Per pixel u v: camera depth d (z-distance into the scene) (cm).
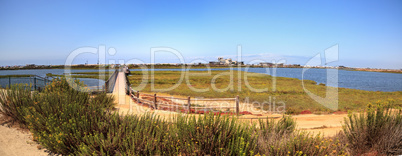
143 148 435
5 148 498
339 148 441
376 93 2408
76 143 473
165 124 547
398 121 468
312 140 404
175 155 402
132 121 539
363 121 475
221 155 366
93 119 548
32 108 641
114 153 440
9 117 695
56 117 559
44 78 1525
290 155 377
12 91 728
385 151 431
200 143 399
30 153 479
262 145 410
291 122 567
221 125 434
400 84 4938
